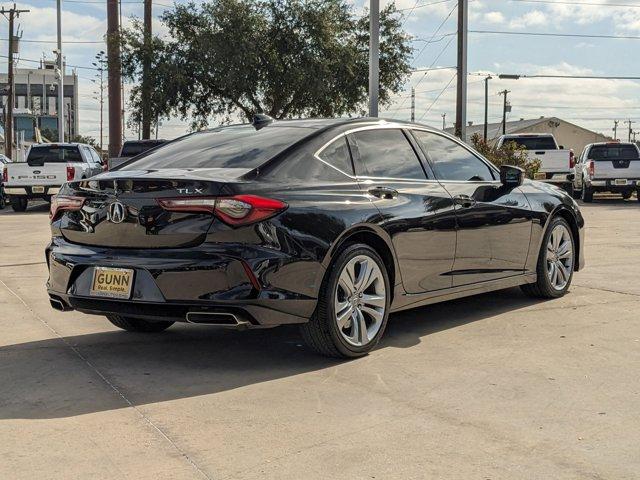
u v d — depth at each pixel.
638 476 3.26
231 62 28.23
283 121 5.81
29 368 4.99
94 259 4.94
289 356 5.26
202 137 5.89
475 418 3.98
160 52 29.31
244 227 4.58
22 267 9.70
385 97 30.91
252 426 3.90
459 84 26.38
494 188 6.44
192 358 5.23
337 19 29.73
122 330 6.10
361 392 4.43
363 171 5.43
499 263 6.43
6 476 3.31
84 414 4.10
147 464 3.43
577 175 26.11
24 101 115.69
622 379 4.62
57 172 21.03
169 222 4.68
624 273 8.60
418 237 5.56
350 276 5.07
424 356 5.20
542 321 6.22
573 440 3.66
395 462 3.43
